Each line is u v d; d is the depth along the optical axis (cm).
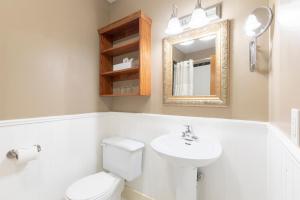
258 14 106
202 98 140
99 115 196
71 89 172
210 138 134
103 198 137
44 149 149
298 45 53
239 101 124
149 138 171
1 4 124
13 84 131
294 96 57
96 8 196
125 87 197
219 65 131
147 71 169
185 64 150
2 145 125
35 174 143
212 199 134
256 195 116
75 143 174
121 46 177
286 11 68
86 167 184
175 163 109
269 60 111
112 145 175
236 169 124
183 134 144
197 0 131
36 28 145
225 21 127
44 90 150
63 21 164
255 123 116
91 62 191
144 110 179
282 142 71
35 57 144
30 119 140
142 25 162
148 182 174
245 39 121
